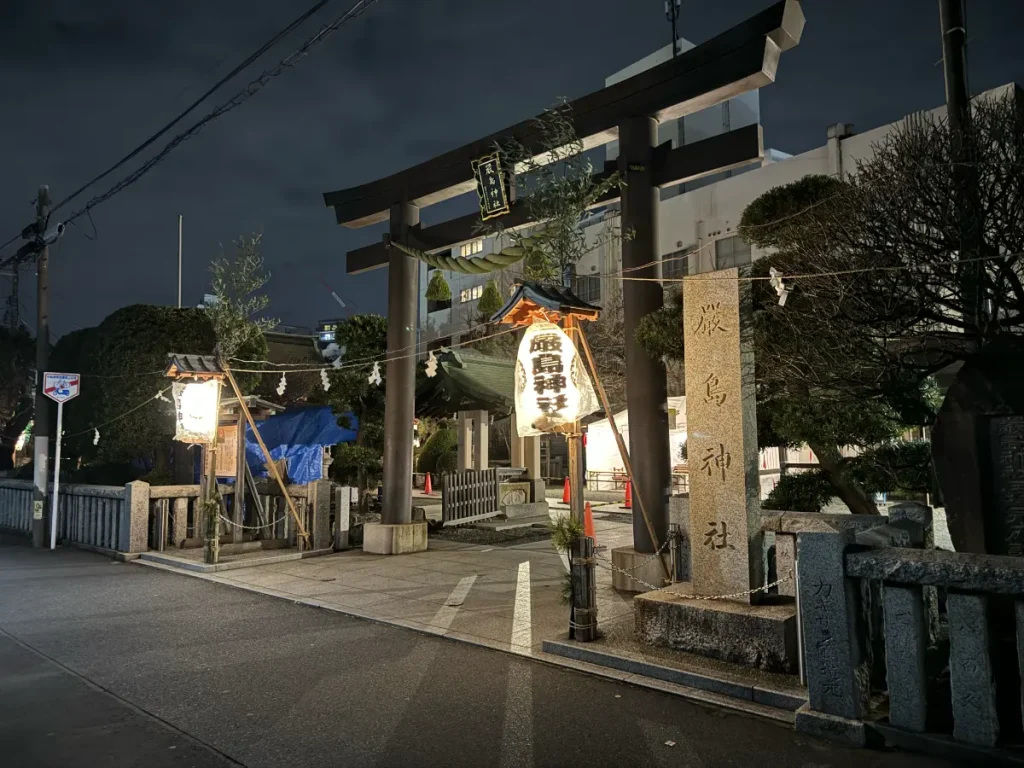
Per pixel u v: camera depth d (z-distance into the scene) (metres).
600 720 4.66
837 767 3.92
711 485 5.92
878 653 4.90
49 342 14.16
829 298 6.18
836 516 6.18
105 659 6.17
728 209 24.31
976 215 5.50
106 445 16.14
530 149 9.70
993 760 3.80
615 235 8.56
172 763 4.12
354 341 16.22
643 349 8.30
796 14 7.65
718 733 4.41
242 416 12.56
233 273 12.19
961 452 5.68
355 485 17.05
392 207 11.89
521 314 7.48
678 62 8.20
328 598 8.44
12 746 4.38
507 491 16.80
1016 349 5.54
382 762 4.10
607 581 8.91
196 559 10.90
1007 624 5.29
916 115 6.63
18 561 11.66
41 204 14.17
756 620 5.27
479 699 5.08
